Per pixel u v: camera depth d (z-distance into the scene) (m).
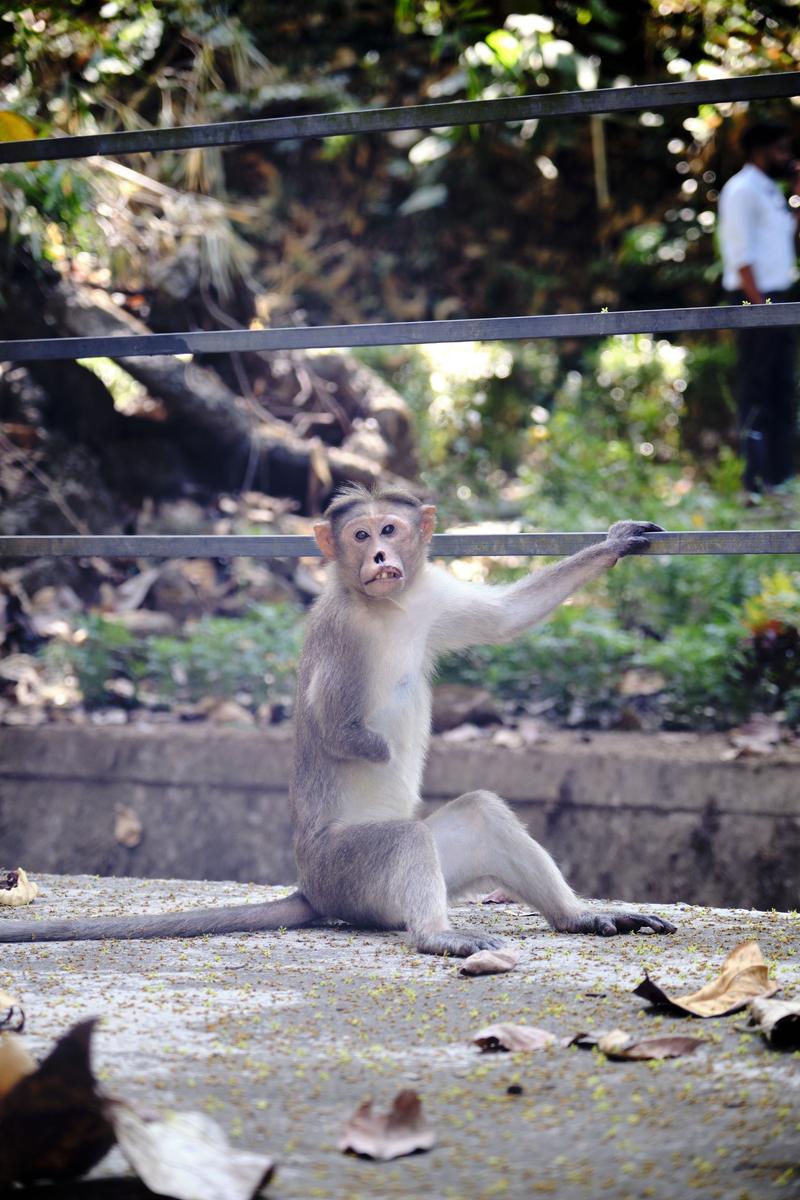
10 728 10.16
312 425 14.56
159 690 11.01
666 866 8.91
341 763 5.88
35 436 12.98
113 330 13.02
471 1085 3.33
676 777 9.02
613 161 19.31
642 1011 3.99
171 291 13.40
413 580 6.05
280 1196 2.67
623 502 13.38
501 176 19.47
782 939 5.16
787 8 15.05
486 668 11.13
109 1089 3.25
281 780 9.59
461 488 16.08
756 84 5.59
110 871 9.71
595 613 11.45
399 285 19.55
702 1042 3.62
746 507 13.33
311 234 19.25
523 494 14.91
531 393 19.17
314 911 5.72
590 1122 3.05
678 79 17.16
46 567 12.50
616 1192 2.67
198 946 5.17
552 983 4.41
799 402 15.41
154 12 13.73
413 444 15.17
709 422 17.89
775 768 8.88
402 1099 2.97
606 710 10.65
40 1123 2.69
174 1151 2.73
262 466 13.80
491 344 19.34
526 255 19.73
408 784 6.05
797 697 10.06
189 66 15.09
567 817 9.18
